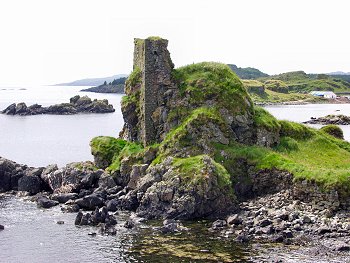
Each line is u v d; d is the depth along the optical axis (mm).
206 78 72125
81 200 61781
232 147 66812
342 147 75000
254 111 72312
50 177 71000
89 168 70500
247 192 62938
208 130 66438
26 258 44156
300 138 74000
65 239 49125
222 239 47906
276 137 71250
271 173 61375
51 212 60125
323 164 65062
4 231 52000
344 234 47812
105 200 63250
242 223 52844
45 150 122000
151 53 73375
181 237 48844
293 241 46594
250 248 45031
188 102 70938
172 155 65062
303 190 56406
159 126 72562
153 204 57688
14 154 115062
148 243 47250
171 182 58031
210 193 56781
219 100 70000
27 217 57719
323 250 44062
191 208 55875
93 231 51594
